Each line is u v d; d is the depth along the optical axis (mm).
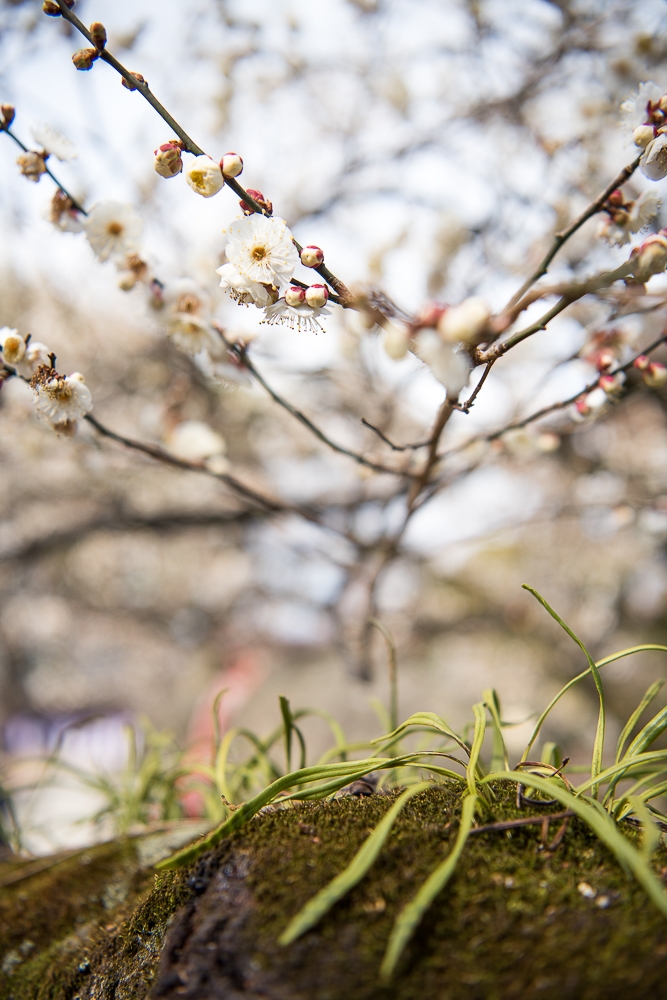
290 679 1248
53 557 1761
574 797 346
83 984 397
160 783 534
